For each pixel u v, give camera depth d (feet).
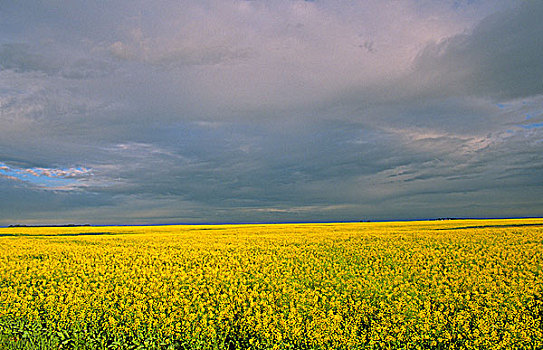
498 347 21.67
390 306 28.50
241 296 32.58
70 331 25.34
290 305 29.27
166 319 25.44
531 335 22.57
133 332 25.17
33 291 37.32
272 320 25.73
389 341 23.12
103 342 23.62
